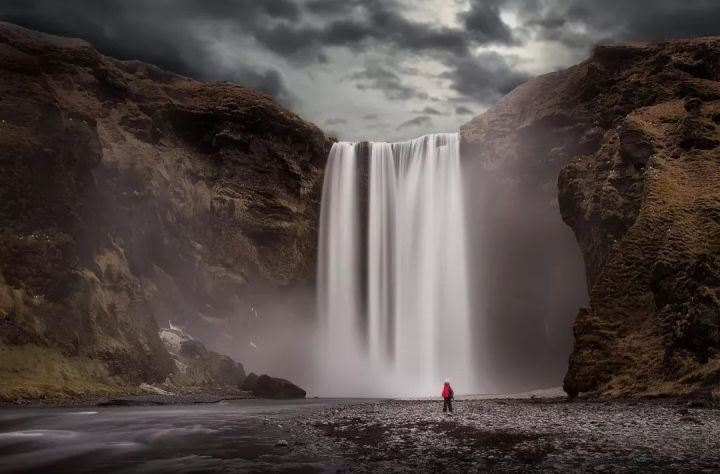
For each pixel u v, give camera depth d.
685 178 48.00
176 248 67.31
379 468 15.20
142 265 61.91
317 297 82.12
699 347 34.28
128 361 49.56
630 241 43.84
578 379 39.25
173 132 77.25
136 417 29.20
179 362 56.06
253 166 79.25
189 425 25.84
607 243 52.53
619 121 64.25
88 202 55.38
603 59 70.19
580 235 57.88
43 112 52.81
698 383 32.53
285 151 82.81
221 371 58.62
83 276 51.12
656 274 39.78
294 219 80.06
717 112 53.12
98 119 67.50
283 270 77.19
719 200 43.50
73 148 54.28
